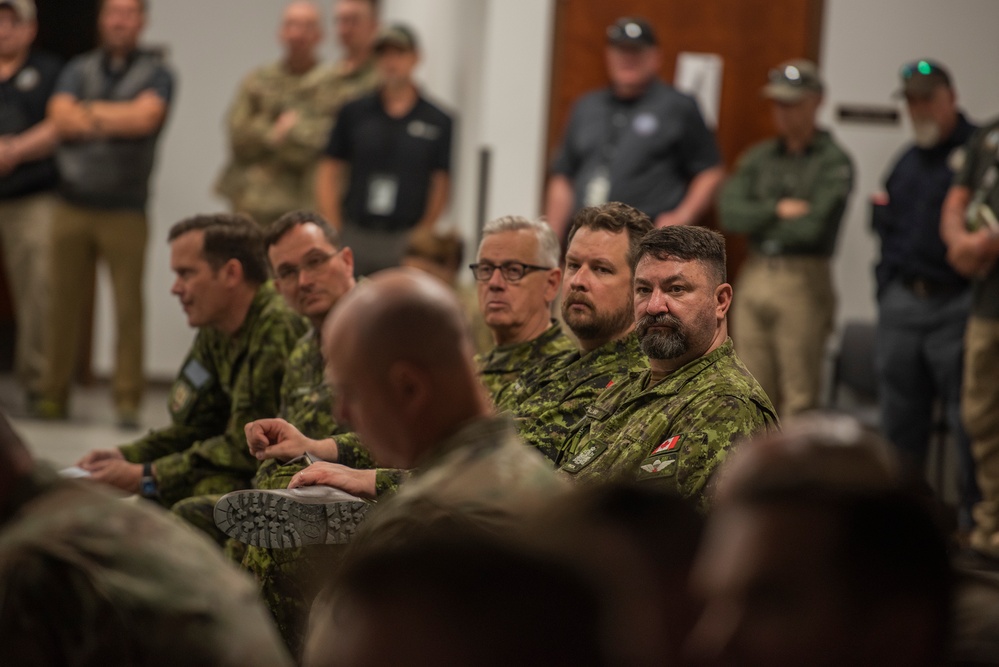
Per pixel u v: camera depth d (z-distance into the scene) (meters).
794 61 11.42
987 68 11.16
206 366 6.25
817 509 1.29
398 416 2.94
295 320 6.04
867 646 1.27
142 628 2.63
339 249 5.72
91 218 11.57
